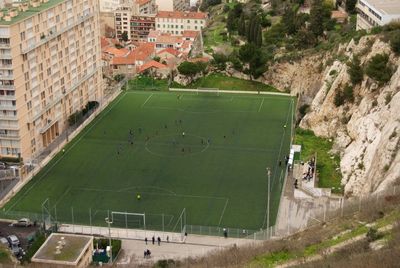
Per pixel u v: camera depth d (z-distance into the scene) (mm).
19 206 165750
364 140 175625
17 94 188125
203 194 170125
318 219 140500
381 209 122562
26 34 190250
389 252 96812
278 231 146750
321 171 179500
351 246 106812
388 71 188625
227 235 149125
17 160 191250
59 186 176375
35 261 130625
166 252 143250
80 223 156250
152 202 166000
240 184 175500
